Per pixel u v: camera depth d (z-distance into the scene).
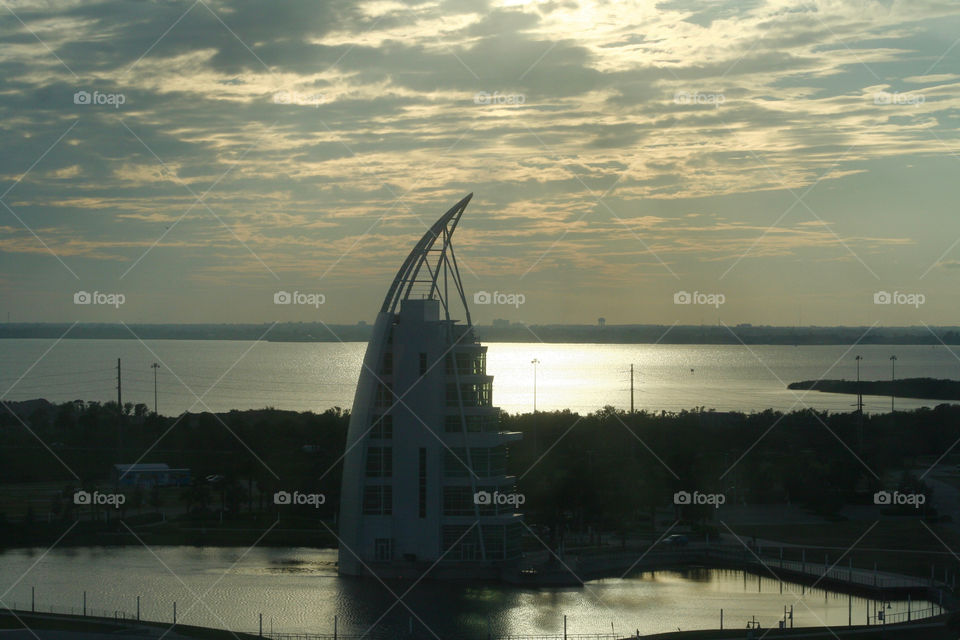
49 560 180.38
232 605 146.88
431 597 152.25
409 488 167.00
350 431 171.88
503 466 171.62
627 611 144.62
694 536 196.50
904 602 150.88
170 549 190.62
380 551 167.12
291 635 129.12
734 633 128.88
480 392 169.75
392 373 168.25
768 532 199.88
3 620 135.38
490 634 130.38
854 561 174.00
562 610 144.88
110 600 150.00
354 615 141.12
